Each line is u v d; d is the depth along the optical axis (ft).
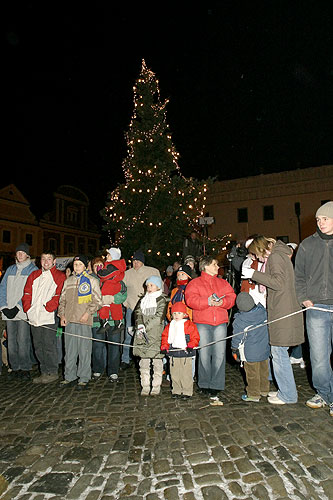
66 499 9.05
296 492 8.86
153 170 46.39
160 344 16.38
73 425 13.32
